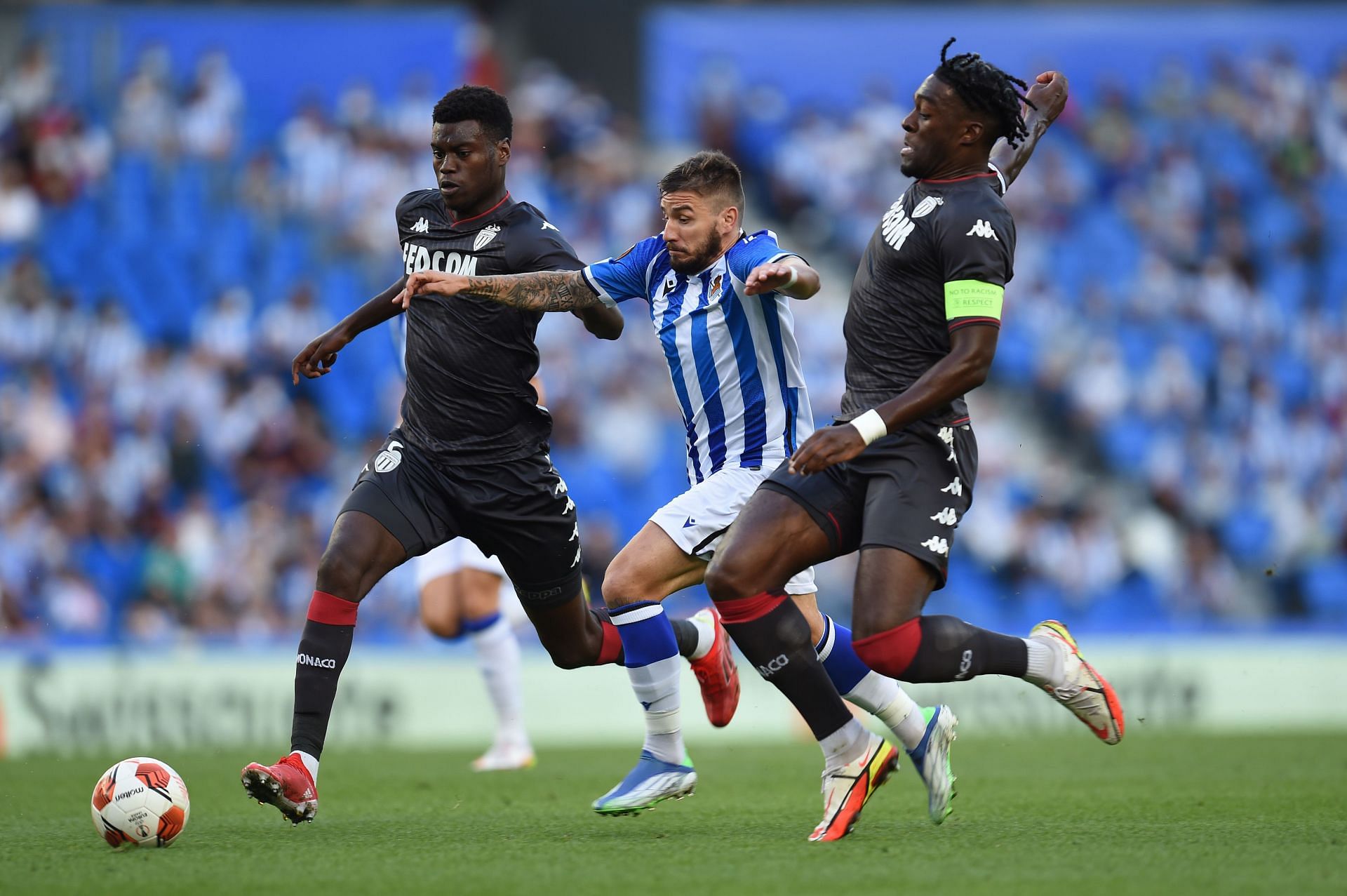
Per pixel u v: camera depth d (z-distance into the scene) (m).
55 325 62.09
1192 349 65.75
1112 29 73.12
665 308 20.14
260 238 65.69
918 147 17.58
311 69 69.31
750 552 17.25
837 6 73.62
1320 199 70.81
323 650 19.12
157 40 68.88
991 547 59.00
